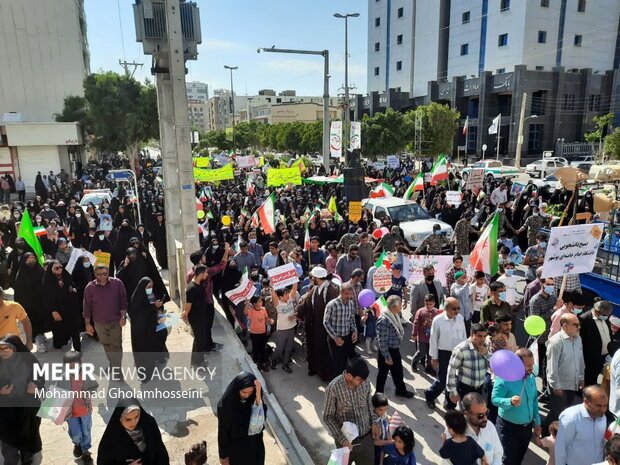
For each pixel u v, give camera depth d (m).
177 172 9.76
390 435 4.40
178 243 9.30
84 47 59.50
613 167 9.76
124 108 37.28
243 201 18.80
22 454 4.72
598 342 5.65
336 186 20.92
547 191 17.86
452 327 5.92
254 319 7.30
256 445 4.13
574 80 50.09
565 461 4.02
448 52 57.69
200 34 8.98
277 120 108.06
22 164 35.22
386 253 8.92
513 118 48.28
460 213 15.90
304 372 7.42
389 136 40.16
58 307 7.11
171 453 4.98
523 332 8.44
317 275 6.94
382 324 6.20
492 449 3.88
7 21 47.41
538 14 48.44
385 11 66.19
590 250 6.51
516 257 11.73
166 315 6.51
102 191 21.23
